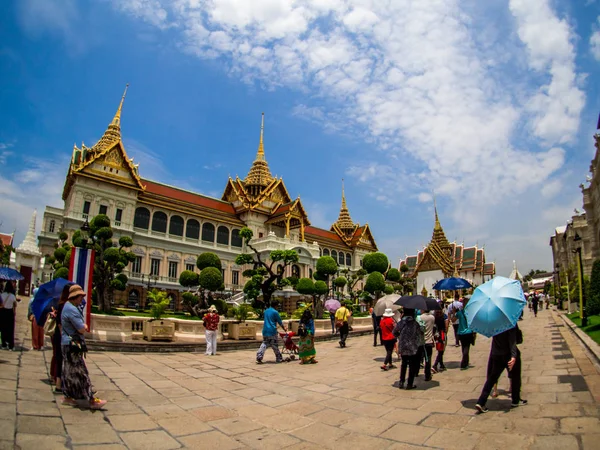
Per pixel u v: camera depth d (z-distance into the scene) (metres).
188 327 21.83
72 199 48.03
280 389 9.93
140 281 49.38
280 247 60.06
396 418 7.27
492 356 7.51
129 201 52.09
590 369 10.60
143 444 5.80
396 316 13.99
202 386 10.17
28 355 12.13
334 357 16.47
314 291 41.34
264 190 70.44
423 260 84.94
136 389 9.43
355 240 86.88
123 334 18.89
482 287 7.91
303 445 5.98
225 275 60.47
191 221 59.88
